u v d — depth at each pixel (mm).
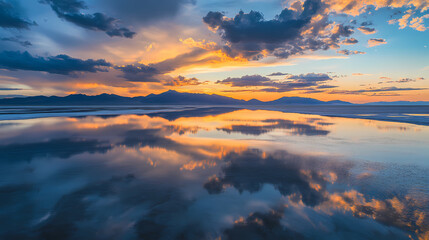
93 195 6109
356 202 5695
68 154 10914
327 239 4137
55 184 6930
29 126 22750
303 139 15312
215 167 8836
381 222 4730
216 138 15680
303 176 7785
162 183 7059
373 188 6645
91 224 4664
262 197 6012
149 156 10562
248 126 23094
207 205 5531
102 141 14477
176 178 7531
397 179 7465
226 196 6078
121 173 8039
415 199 5879
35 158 10102
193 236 4250
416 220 4812
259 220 4832
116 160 9828
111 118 34594
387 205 5543
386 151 11664
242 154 10992
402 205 5543
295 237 4199
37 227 4543
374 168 8727
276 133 18109
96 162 9484
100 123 26359
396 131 19266
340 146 13000
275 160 9891
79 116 38531
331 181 7273
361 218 4898
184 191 6414
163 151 11617
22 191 6363
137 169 8516
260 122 27688
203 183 7078
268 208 5387
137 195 6125
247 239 4148
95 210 5266
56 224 4660
